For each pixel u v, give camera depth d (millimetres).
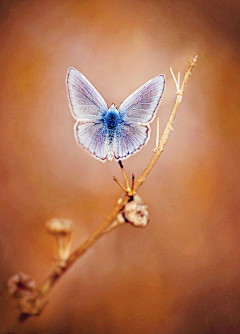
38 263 274
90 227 287
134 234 289
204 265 284
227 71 319
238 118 312
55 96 312
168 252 286
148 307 272
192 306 274
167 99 310
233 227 293
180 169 303
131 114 261
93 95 260
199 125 310
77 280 276
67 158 302
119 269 280
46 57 316
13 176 295
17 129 305
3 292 259
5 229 283
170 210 296
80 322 268
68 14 325
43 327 263
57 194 293
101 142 259
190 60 234
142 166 303
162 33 324
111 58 318
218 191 300
